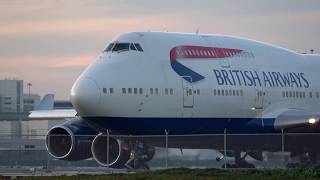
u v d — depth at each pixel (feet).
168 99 483.10
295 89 553.23
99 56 489.26
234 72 518.78
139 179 378.53
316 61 579.48
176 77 488.44
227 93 510.99
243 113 521.24
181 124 490.90
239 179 379.96
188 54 499.51
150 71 481.05
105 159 484.33
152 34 496.64
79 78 474.08
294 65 562.25
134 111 473.26
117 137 472.03
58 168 509.35
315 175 388.37
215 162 499.92
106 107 464.65
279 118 533.14
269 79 537.65
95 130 484.74
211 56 510.99
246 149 508.12
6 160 612.70
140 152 476.54
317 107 565.53
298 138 521.24
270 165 495.82
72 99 467.93
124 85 469.98
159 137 476.54
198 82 496.64
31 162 604.90
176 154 487.20
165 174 402.72
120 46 485.56
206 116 501.15
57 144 494.59
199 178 382.22
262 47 551.59
